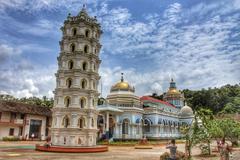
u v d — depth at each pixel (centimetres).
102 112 5922
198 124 2920
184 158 2245
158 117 7231
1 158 2550
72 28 4022
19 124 6444
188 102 12862
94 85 3938
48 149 3334
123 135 6234
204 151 3222
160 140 6906
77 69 3722
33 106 7194
